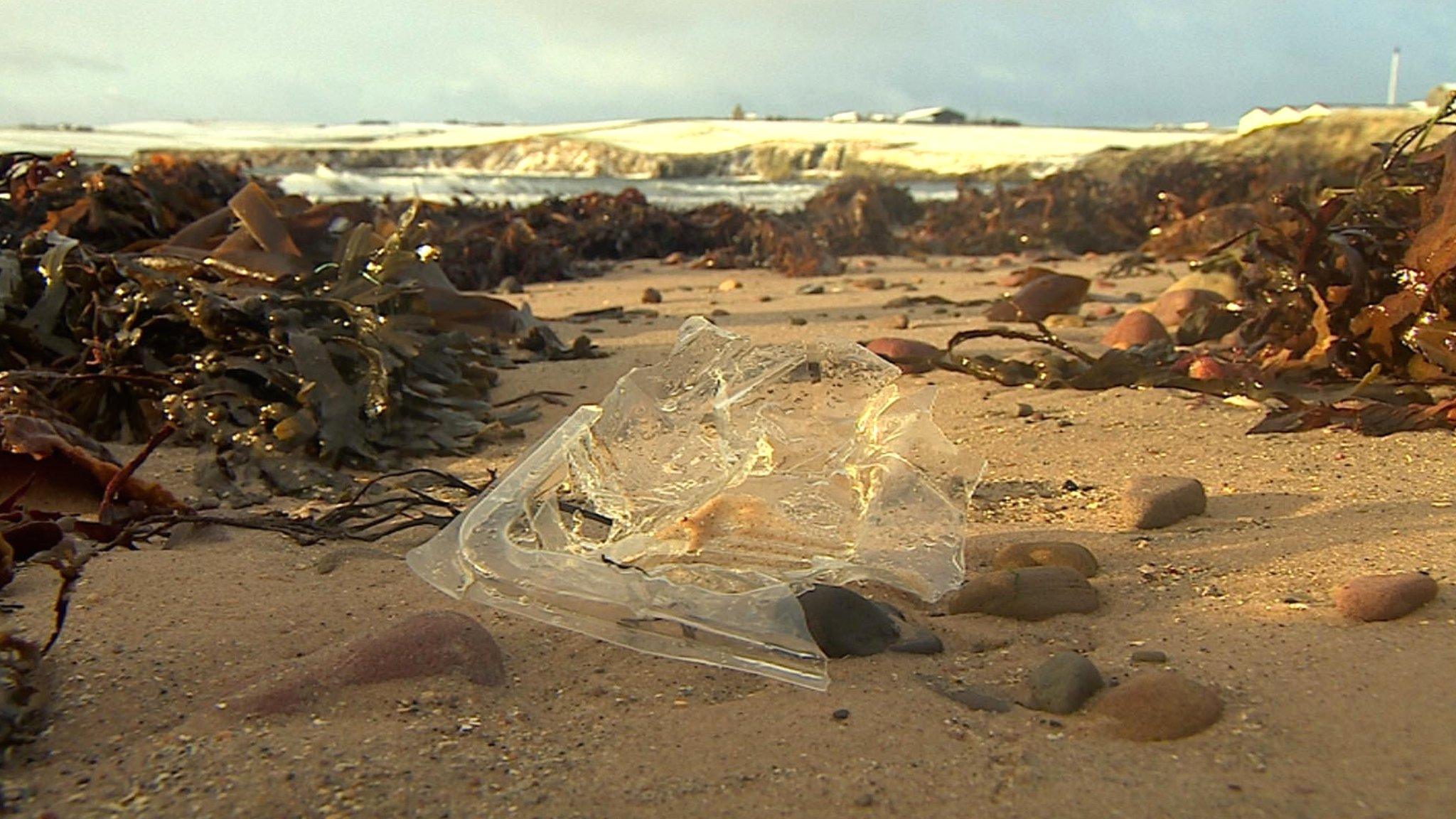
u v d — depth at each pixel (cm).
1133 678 41
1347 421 78
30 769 37
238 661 45
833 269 252
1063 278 152
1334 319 92
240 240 116
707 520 50
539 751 38
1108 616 49
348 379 87
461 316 130
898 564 49
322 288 98
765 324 155
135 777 36
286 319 88
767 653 44
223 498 72
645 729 40
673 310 178
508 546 47
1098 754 37
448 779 36
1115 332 121
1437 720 38
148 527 64
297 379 84
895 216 424
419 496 63
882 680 44
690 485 51
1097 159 560
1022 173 704
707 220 347
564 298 206
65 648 46
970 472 54
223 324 90
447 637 44
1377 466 70
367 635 45
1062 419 88
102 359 89
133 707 41
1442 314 87
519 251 250
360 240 100
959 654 46
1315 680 41
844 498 51
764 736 39
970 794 35
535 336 129
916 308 171
